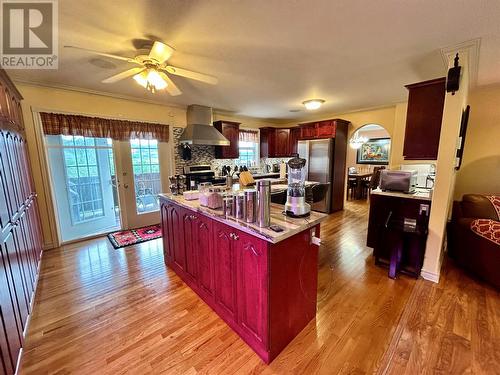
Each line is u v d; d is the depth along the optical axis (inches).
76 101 133.0
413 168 139.3
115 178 157.2
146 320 74.9
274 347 60.1
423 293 87.0
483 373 55.1
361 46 82.2
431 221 93.6
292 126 265.3
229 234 66.6
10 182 72.1
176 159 181.2
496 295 84.9
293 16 64.0
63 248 132.6
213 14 63.1
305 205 69.1
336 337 67.0
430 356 60.1
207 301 82.4
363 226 171.0
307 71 106.7
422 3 58.1
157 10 61.2
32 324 72.9
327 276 100.3
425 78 116.3
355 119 204.4
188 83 124.2
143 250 129.7
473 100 134.6
